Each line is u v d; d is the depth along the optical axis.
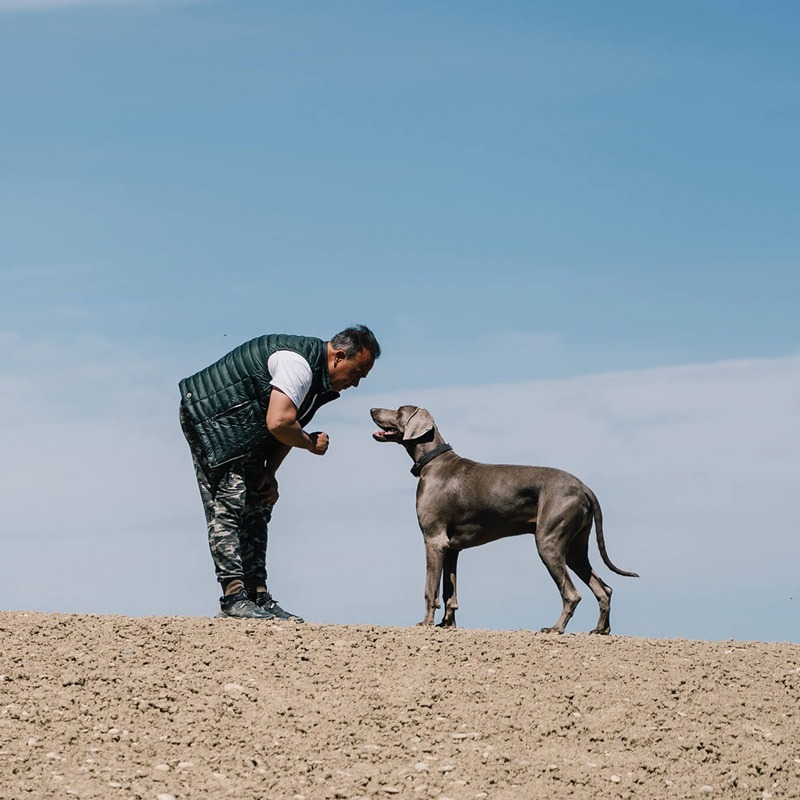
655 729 7.00
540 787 6.25
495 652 7.95
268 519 8.60
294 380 7.88
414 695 7.22
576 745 6.77
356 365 8.22
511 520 9.56
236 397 8.06
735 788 6.45
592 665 7.84
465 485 9.61
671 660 8.05
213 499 8.24
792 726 7.18
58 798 5.77
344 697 7.14
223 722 6.75
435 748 6.62
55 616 8.19
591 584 9.63
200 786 6.02
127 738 6.48
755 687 7.68
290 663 7.53
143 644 7.64
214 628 7.98
